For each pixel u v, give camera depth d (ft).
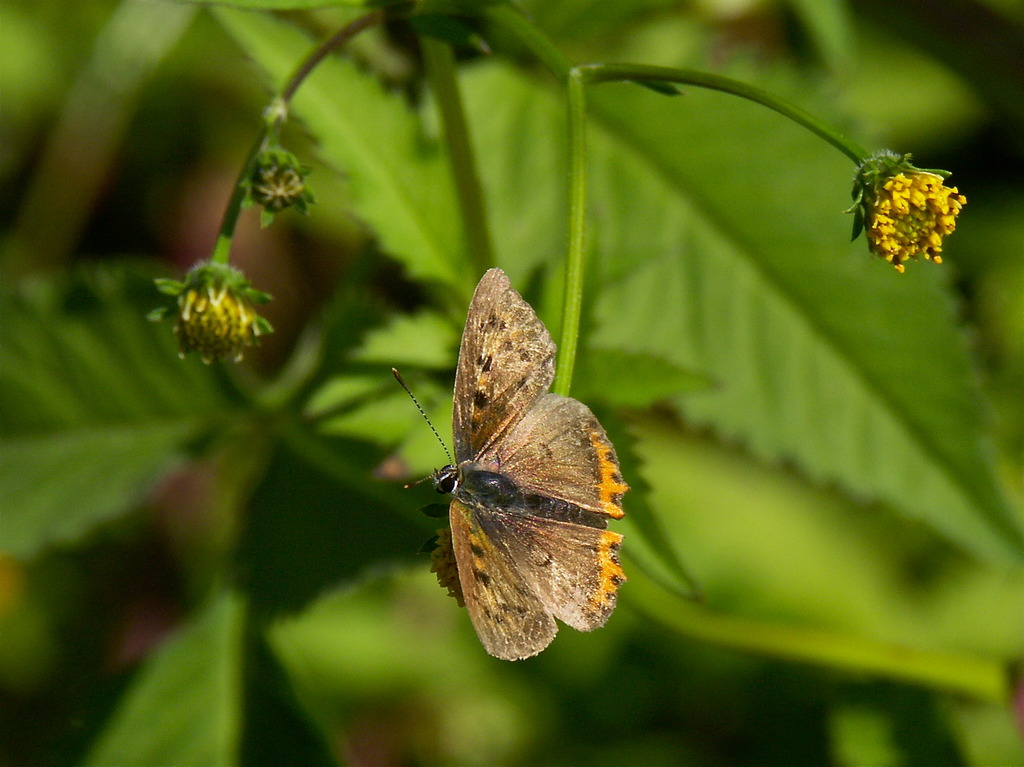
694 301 1.81
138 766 1.76
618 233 1.81
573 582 1.63
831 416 1.80
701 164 1.80
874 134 1.80
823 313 1.80
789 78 1.80
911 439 1.79
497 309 1.64
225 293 1.65
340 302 1.74
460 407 1.64
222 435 1.78
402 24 1.81
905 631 1.92
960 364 1.78
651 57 1.86
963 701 1.87
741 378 1.80
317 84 1.71
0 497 1.77
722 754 1.92
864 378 1.80
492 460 1.65
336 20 1.82
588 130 1.81
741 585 1.93
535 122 1.81
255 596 1.73
